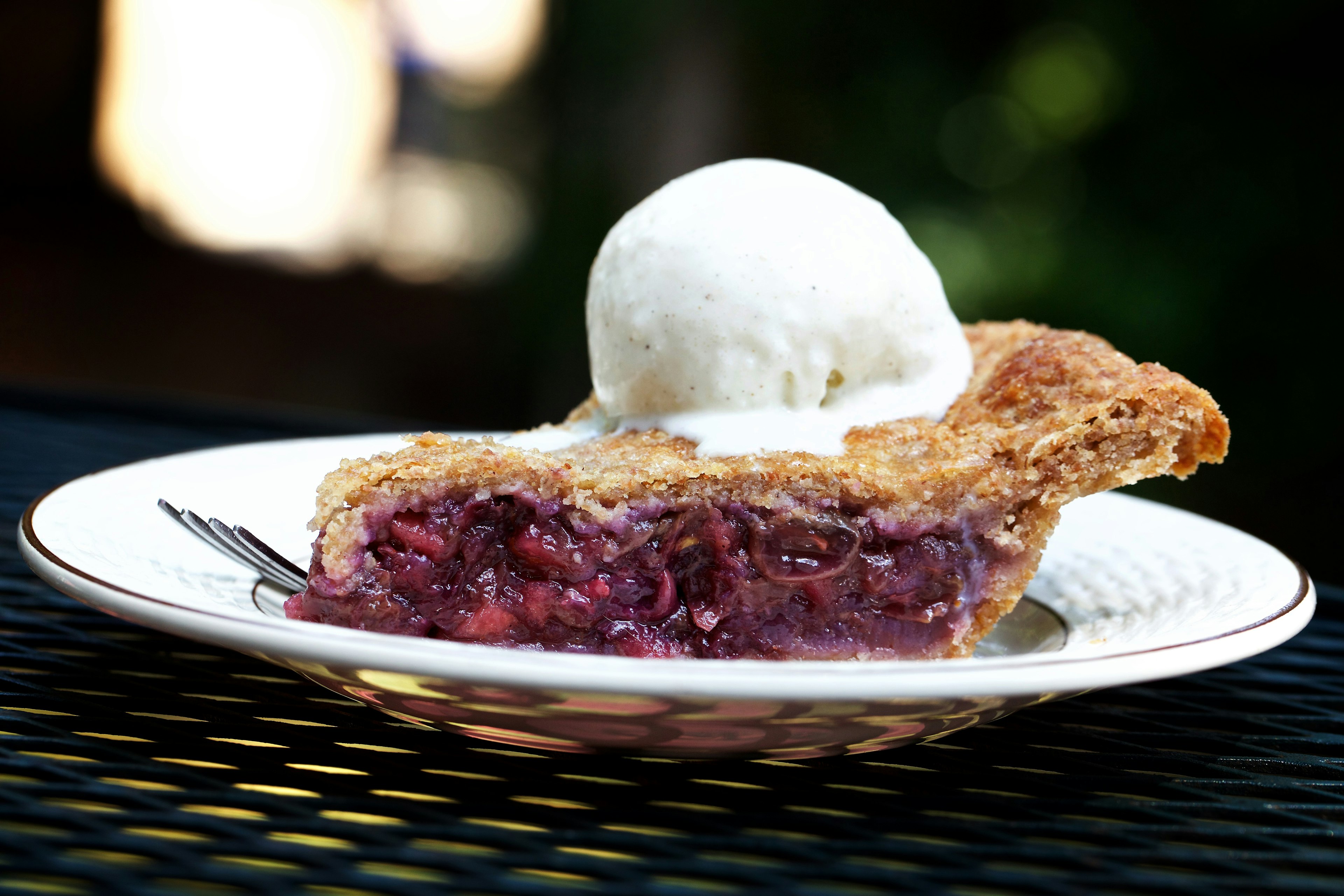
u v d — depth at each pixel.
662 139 0.89
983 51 0.79
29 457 0.42
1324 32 0.69
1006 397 0.35
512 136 1.18
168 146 1.35
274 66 1.38
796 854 0.25
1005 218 0.74
